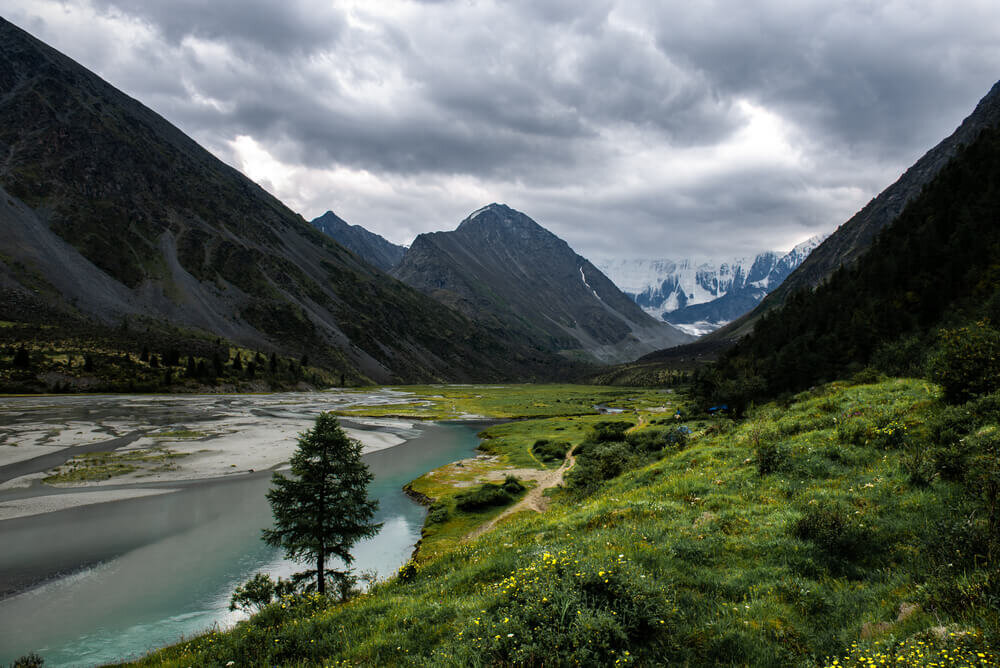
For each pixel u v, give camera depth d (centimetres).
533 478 5184
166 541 3397
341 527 2473
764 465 2066
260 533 3559
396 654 1014
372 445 7769
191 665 1154
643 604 938
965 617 772
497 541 2039
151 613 2459
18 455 5684
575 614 916
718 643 866
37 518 3775
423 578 1725
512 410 13650
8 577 2825
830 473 1870
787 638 869
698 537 1434
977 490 1255
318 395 18050
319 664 1040
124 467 5309
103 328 18550
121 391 13475
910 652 700
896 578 1012
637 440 5597
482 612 1031
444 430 9812
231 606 2231
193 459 5831
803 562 1172
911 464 1549
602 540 1519
